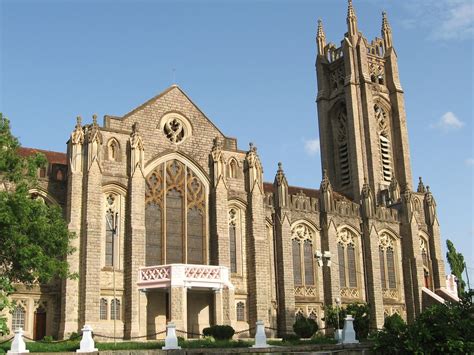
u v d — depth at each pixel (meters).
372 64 98.69
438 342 33.41
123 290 57.91
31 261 43.25
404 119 97.44
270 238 71.31
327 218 76.06
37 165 47.44
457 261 104.88
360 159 91.38
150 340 54.69
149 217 61.62
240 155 68.94
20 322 54.31
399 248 84.00
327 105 99.25
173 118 65.38
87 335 40.44
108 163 59.72
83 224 56.31
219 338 55.41
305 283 73.31
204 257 63.81
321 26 103.81
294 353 39.62
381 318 77.12
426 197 90.19
